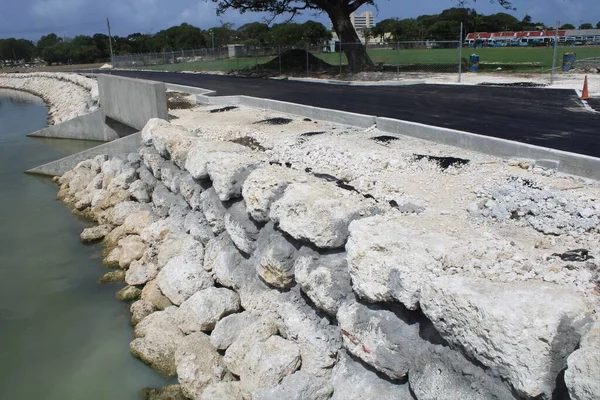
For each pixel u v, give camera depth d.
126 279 9.23
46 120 29.19
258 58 44.41
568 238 5.91
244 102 19.42
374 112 15.41
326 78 28.97
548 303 3.76
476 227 6.01
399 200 7.42
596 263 4.96
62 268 10.20
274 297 6.81
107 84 18.86
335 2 31.69
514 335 3.66
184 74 40.84
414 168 9.17
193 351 6.68
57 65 87.44
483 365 3.98
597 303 3.96
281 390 5.50
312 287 5.84
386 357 4.83
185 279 7.97
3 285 9.54
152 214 11.35
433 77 26.67
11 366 7.15
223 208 8.59
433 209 6.95
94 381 6.77
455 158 9.58
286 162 10.16
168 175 11.62
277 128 13.77
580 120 12.70
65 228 12.41
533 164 8.78
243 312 7.21
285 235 6.62
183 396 6.33
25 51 110.44
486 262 4.70
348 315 5.32
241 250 7.74
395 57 40.28
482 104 16.16
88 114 20.72
